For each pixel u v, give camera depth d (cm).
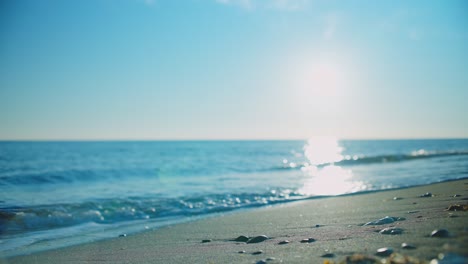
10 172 2133
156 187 1733
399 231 470
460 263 270
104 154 4912
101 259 606
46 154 4656
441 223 489
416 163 2938
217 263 461
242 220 952
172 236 796
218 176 2333
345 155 5425
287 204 1270
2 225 941
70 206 1154
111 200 1288
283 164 3419
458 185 1262
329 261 350
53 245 765
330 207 1058
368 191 1472
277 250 493
